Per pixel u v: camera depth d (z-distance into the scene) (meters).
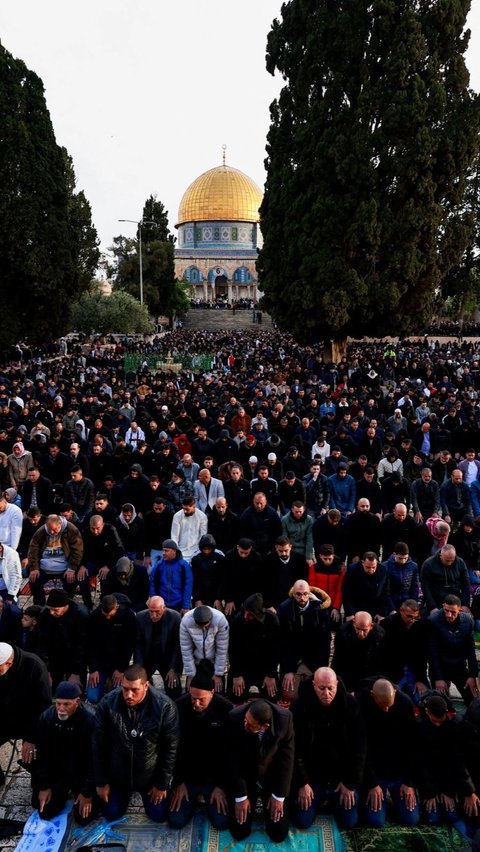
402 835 4.71
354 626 5.58
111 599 5.79
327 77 26.91
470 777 4.81
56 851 4.50
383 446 11.76
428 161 25.11
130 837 4.66
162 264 58.22
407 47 24.91
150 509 9.04
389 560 7.07
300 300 27.30
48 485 9.45
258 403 15.55
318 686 4.60
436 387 20.28
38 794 4.78
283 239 28.98
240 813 4.62
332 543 7.85
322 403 15.77
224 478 9.77
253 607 5.57
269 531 7.92
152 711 4.63
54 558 7.45
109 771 4.74
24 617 5.99
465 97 26.14
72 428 13.34
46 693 5.11
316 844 4.62
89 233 40.34
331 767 4.84
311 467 9.81
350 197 25.84
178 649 5.88
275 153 29.44
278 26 29.02
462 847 4.59
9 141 26.70
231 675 5.89
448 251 27.44
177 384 21.36
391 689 4.79
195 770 4.92
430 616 6.01
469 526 7.78
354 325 28.19
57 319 29.73
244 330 63.56
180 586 6.87
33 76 27.92
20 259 26.89
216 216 90.44
